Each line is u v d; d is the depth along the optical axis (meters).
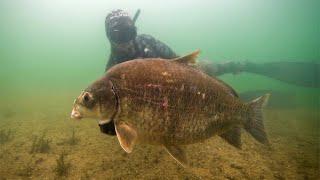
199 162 1.25
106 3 31.05
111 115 0.58
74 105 0.60
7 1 23.80
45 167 1.25
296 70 3.04
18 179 1.14
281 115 2.40
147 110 0.59
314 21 22.20
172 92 0.60
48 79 8.67
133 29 1.37
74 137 1.63
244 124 0.70
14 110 2.79
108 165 1.24
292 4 15.77
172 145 0.61
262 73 2.99
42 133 1.82
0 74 12.02
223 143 1.51
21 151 1.47
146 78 0.59
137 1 30.97
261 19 24.58
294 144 1.56
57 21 37.47
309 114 2.48
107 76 0.59
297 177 1.13
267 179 1.11
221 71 2.69
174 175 1.13
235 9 23.36
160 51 1.58
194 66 0.66
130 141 0.56
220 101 0.66
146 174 1.14
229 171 1.17
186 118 0.61
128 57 1.42
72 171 1.20
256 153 1.39
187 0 28.33
